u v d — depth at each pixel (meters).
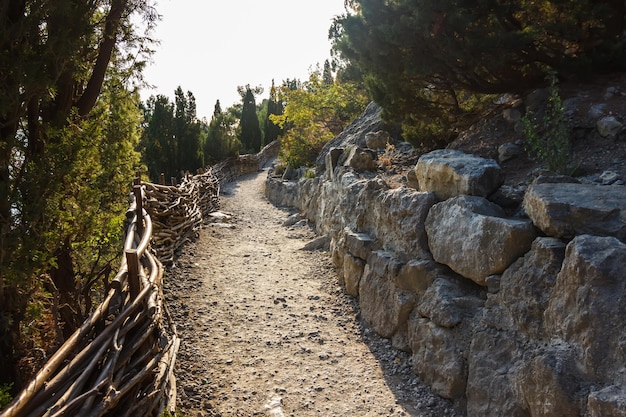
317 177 11.43
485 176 4.43
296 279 7.08
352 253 6.23
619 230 3.25
